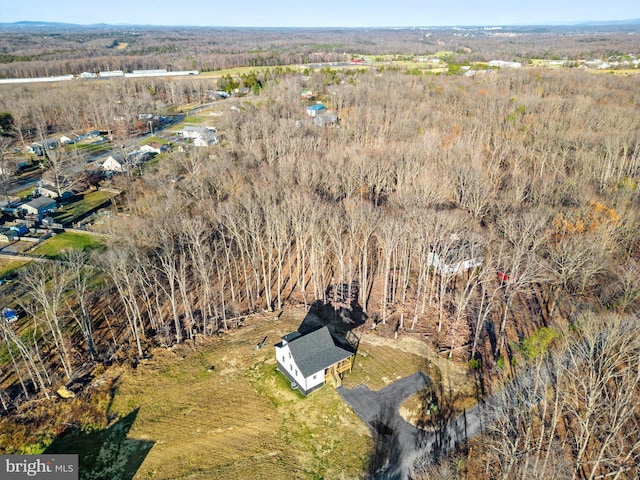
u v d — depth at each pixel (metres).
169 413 46.25
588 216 66.12
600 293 62.34
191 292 66.31
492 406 43.06
